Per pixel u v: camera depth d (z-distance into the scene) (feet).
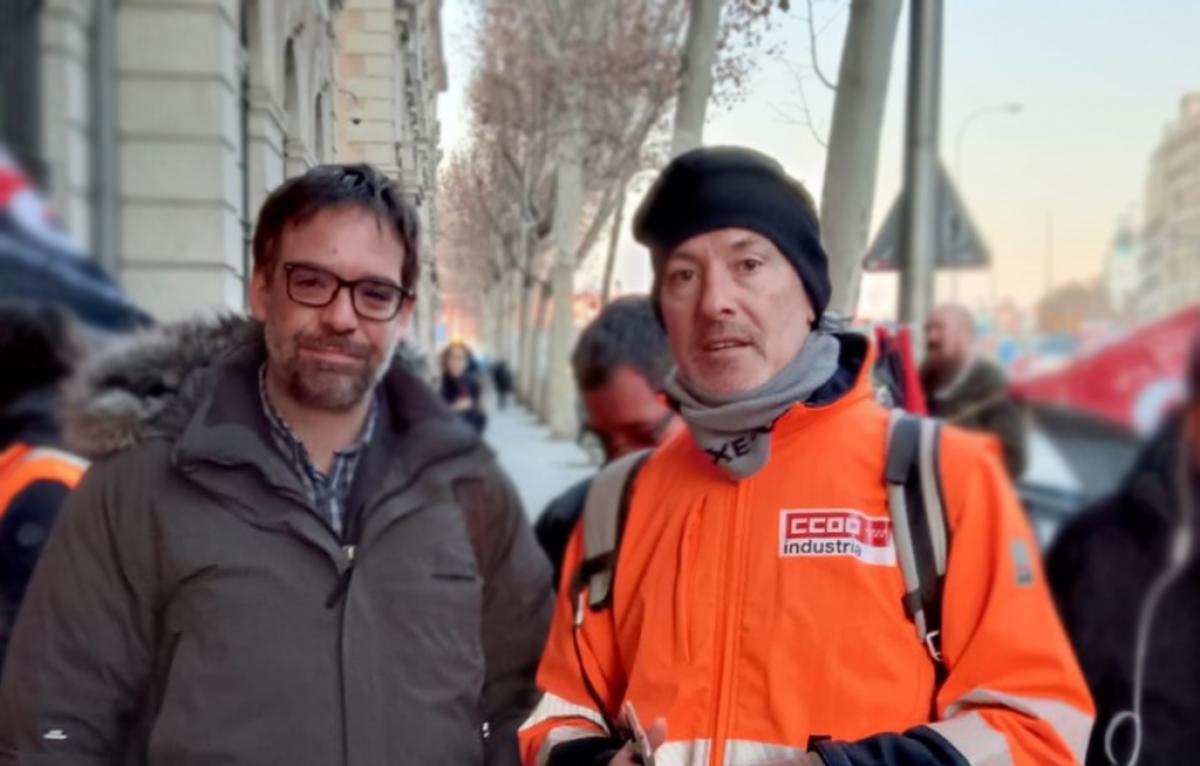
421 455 5.26
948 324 6.15
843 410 4.46
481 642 5.52
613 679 4.75
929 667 4.11
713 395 4.39
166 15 9.76
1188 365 5.76
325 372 4.99
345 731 4.82
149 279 9.50
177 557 4.82
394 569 5.06
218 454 4.85
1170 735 5.70
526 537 5.70
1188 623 5.57
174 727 4.75
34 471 5.71
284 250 5.04
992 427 5.84
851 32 6.33
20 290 6.75
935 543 4.10
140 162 9.57
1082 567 5.63
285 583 4.87
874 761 3.81
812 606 4.13
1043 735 3.88
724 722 4.15
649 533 4.68
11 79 8.07
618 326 5.89
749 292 4.32
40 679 4.82
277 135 10.57
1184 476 5.63
